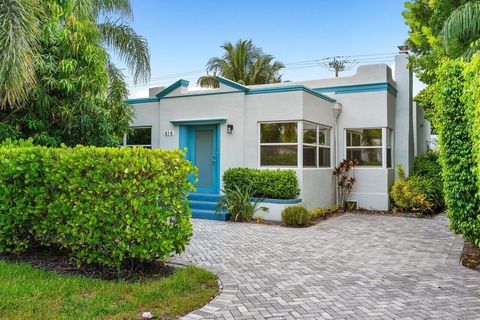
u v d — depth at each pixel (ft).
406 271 18.63
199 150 40.63
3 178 19.03
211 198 37.55
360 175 42.42
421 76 41.04
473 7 28.73
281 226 31.68
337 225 32.53
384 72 41.11
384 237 27.35
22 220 18.86
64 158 17.30
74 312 12.46
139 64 42.50
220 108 38.81
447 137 21.83
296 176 34.58
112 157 16.58
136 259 17.80
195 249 23.06
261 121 36.55
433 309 13.60
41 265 18.29
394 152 44.80
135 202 15.98
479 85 17.89
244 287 15.96
